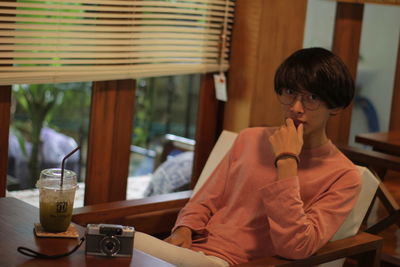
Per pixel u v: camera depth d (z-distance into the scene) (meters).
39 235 1.79
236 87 3.29
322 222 2.06
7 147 2.63
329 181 2.16
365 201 2.32
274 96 3.31
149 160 4.04
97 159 2.95
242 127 3.28
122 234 1.70
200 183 2.74
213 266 2.07
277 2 3.19
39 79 2.59
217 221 2.36
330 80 2.05
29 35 2.54
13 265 1.59
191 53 3.13
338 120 3.75
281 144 2.08
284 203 2.02
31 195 3.69
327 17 3.74
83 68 2.71
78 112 3.85
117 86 2.94
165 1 2.97
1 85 2.55
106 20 2.78
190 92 4.11
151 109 4.02
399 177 4.05
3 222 1.89
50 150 3.86
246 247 2.22
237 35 3.26
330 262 2.28
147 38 2.96
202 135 3.35
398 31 4.36
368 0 3.41
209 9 3.18
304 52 2.12
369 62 4.54
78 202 3.33
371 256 2.31
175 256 2.06
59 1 2.61
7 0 2.51
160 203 2.61
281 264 2.01
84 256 1.68
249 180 2.29
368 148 4.61
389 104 4.46
